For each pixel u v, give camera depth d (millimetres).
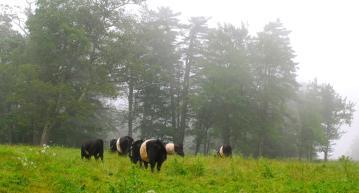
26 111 38125
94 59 39875
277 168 16875
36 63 39469
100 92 39500
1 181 11219
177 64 50469
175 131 48781
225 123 43781
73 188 11383
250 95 45344
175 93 49938
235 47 46062
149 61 46562
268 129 43906
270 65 45656
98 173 13875
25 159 13617
